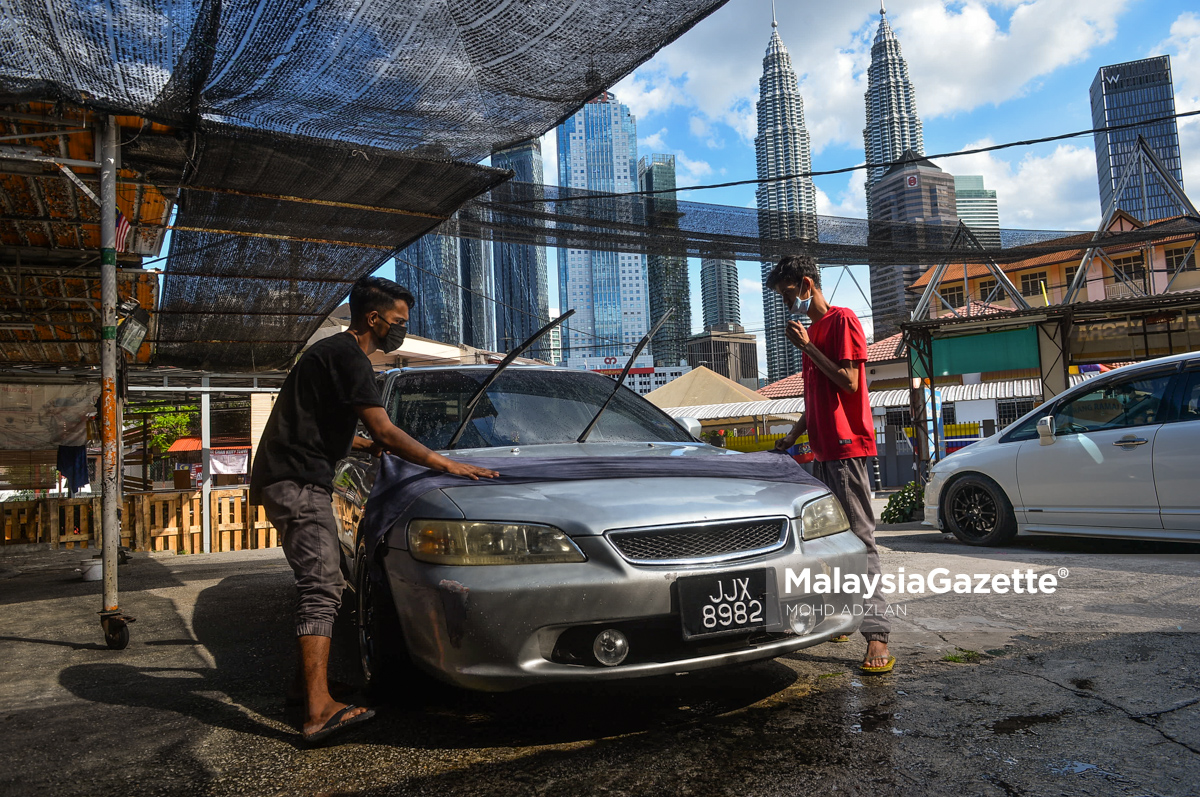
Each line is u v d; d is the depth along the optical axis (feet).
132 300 17.24
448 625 7.68
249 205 18.56
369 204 18.75
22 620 17.15
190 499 36.29
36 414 33.50
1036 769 6.66
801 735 7.73
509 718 8.72
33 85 12.94
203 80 13.37
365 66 13.39
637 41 13.01
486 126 15.75
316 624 8.54
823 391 10.52
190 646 13.55
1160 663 9.49
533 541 7.84
